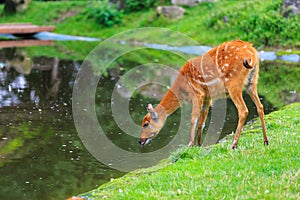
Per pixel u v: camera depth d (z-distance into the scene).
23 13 35.38
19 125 13.27
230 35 25.58
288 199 7.01
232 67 9.59
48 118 13.98
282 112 13.32
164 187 7.93
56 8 35.00
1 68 21.30
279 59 22.84
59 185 9.41
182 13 29.92
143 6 32.16
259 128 11.81
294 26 24.64
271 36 24.62
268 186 7.48
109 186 8.96
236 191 7.43
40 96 16.58
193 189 7.62
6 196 8.91
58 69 21.27
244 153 9.15
